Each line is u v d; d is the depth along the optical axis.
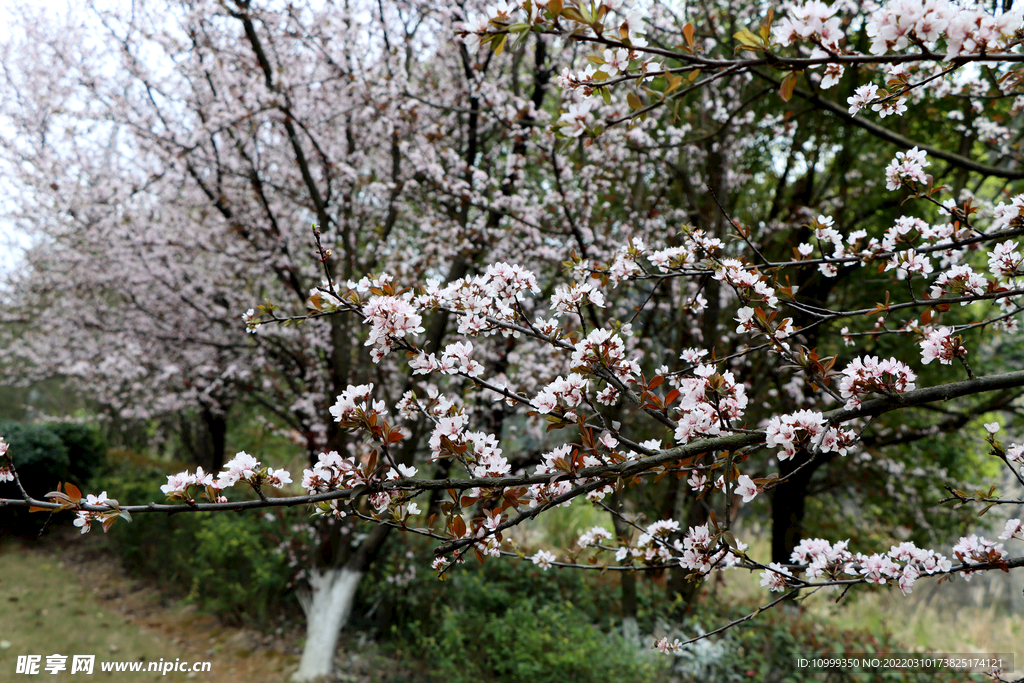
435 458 1.48
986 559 1.63
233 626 6.26
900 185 1.78
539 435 5.18
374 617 6.47
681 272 1.86
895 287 5.39
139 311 7.86
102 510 1.22
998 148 3.97
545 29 1.17
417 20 5.96
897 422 5.98
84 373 8.06
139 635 5.93
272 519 6.40
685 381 1.52
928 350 1.42
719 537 1.48
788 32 1.11
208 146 6.39
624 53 1.28
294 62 6.37
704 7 4.76
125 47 5.95
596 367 1.53
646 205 6.53
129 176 7.25
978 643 7.07
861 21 4.56
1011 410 5.27
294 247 7.22
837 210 6.01
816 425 1.31
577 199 5.11
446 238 5.67
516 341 5.90
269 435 8.77
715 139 5.48
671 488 5.30
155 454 14.61
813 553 1.85
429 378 5.85
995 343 6.01
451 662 4.85
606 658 4.31
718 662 4.74
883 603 8.00
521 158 5.09
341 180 6.18
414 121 5.44
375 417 1.36
